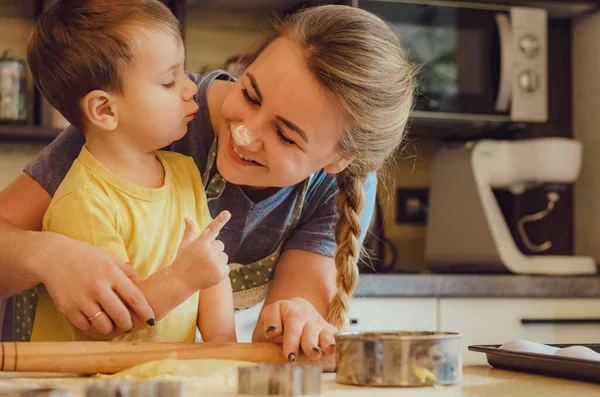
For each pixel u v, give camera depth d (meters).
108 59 1.03
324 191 1.29
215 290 1.12
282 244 1.32
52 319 1.05
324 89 1.02
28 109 2.44
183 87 1.10
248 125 1.03
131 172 1.07
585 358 0.83
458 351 0.79
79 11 1.06
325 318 1.20
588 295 2.23
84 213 1.01
